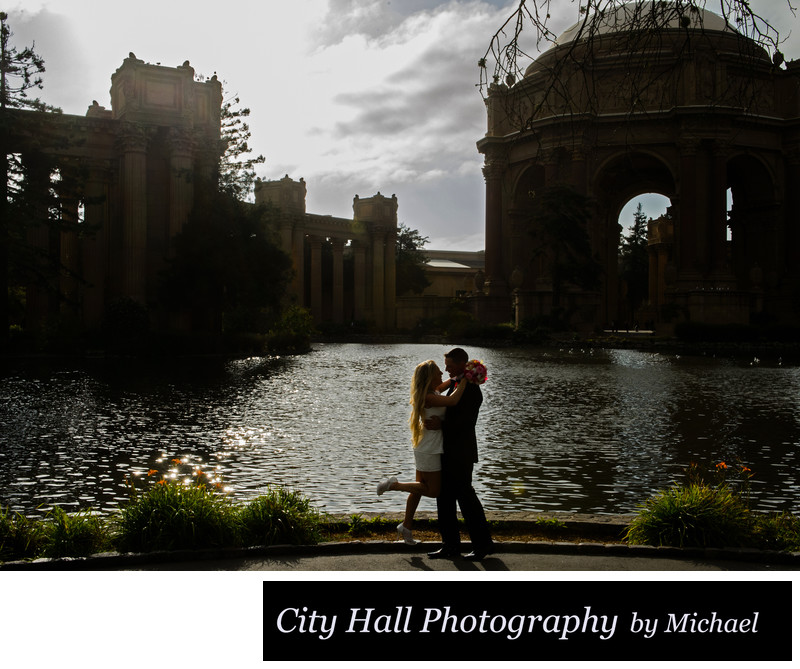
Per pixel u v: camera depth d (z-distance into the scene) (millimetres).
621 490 10734
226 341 45750
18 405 19562
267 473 11625
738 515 7699
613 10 7387
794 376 30500
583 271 64250
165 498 7523
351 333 88250
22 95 42656
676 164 72312
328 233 95812
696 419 17719
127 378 28031
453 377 7410
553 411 19172
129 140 49906
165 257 48344
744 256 80875
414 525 8273
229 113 54781
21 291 59156
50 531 7387
